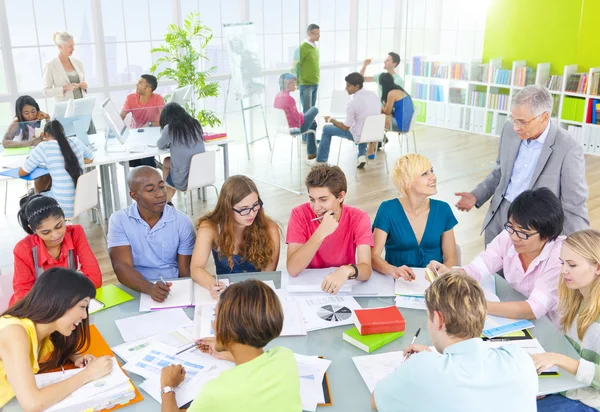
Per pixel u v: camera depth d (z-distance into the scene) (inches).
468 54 239.3
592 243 79.5
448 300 61.3
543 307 89.0
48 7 255.3
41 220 97.1
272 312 58.6
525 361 61.2
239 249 107.8
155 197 106.8
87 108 201.0
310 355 79.4
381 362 77.6
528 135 116.3
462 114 245.8
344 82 242.2
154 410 68.4
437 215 112.1
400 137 247.4
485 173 252.2
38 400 66.5
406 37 232.7
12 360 68.0
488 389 58.7
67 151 168.6
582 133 291.9
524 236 91.6
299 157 242.7
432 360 60.1
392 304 94.4
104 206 211.6
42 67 260.5
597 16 278.5
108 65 276.2
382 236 111.4
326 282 95.9
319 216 106.5
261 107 246.5
